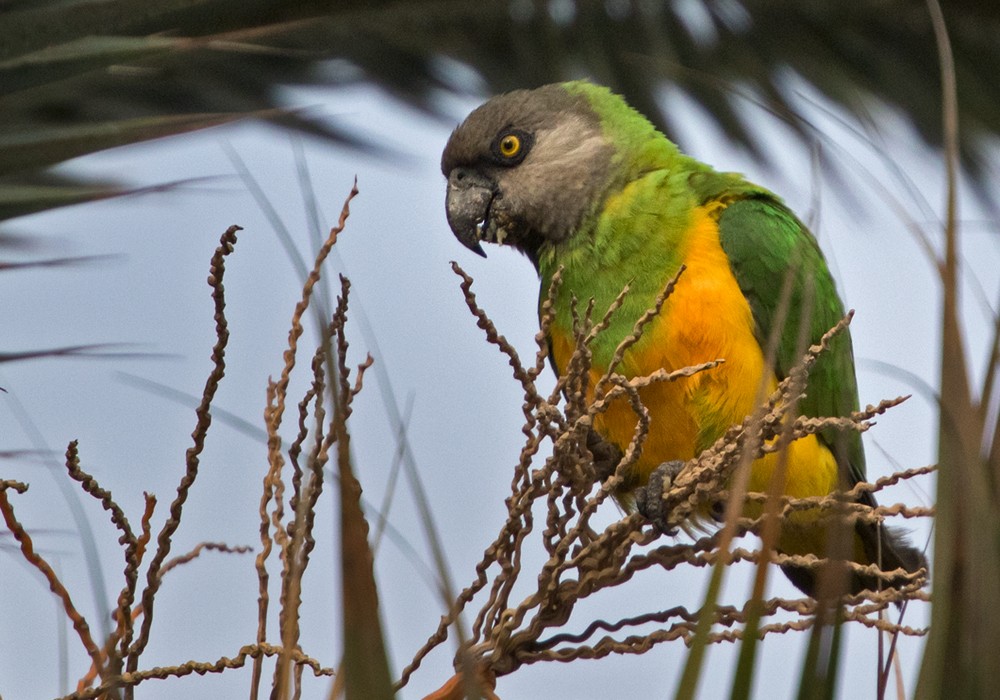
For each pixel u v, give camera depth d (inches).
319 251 131.0
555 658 190.9
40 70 215.0
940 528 130.2
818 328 335.6
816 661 129.0
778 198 342.3
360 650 123.9
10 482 166.4
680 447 317.1
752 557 188.9
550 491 193.8
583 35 423.2
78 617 175.3
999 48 417.4
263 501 190.7
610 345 319.0
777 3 419.5
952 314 134.7
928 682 127.0
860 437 350.3
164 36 250.2
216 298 169.3
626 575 197.5
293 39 384.5
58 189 201.9
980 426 131.9
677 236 326.3
